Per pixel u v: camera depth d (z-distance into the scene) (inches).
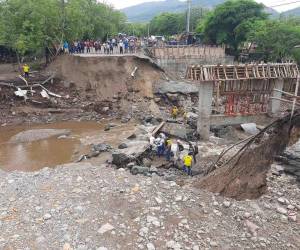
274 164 746.8
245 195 636.7
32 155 1056.8
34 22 1643.7
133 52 1926.7
